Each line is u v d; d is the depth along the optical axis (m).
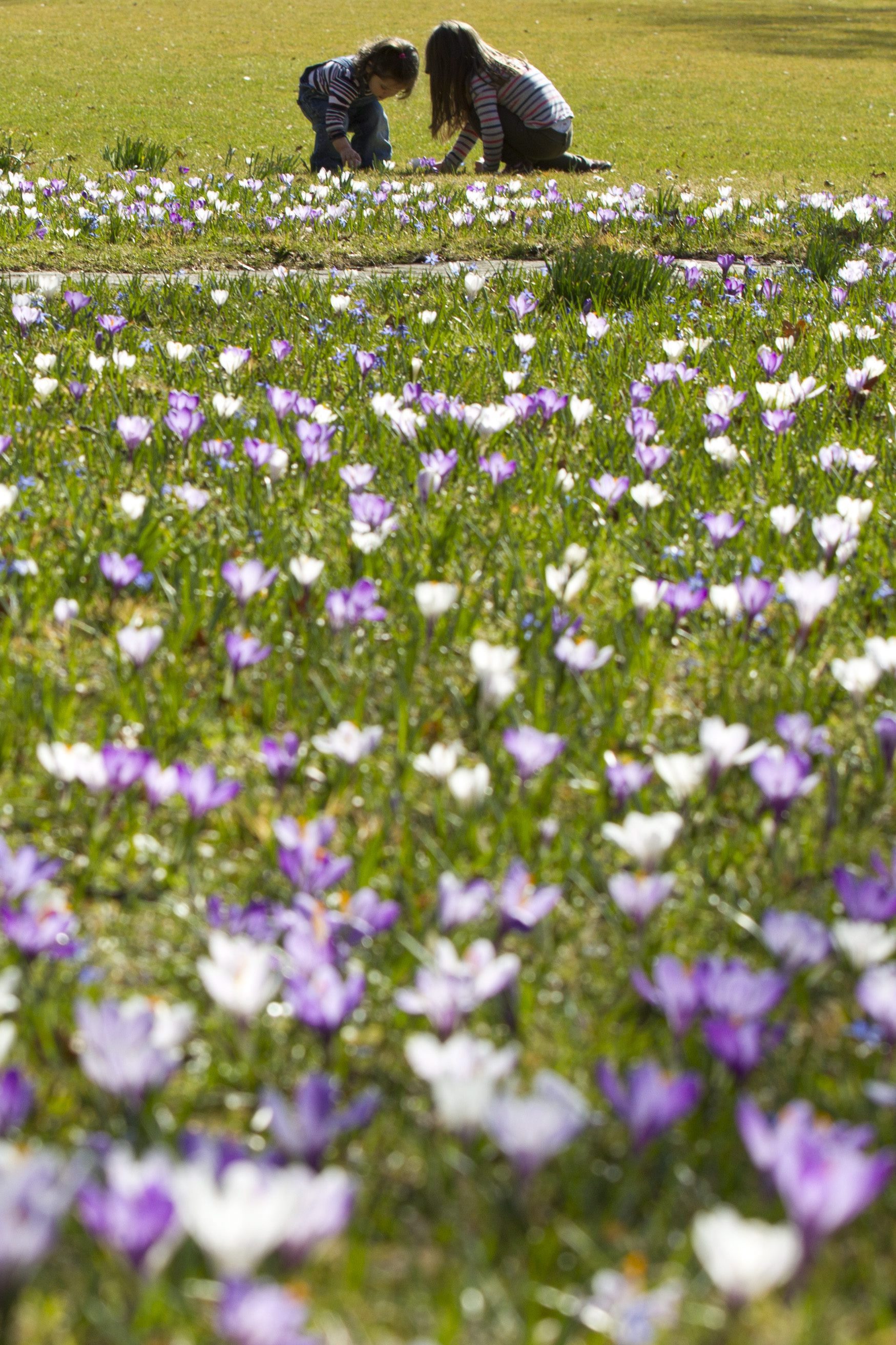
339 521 3.89
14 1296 1.23
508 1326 1.47
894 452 4.71
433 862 2.36
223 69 26.20
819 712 2.93
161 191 9.99
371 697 2.97
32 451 4.31
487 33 34.72
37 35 32.06
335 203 10.16
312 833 2.08
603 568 3.71
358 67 12.54
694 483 4.32
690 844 2.43
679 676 3.13
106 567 3.16
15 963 2.03
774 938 1.90
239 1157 1.53
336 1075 1.85
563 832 2.46
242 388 5.32
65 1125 1.74
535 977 2.11
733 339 6.38
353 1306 1.49
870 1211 1.62
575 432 4.85
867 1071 1.89
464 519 3.89
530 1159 1.46
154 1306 1.43
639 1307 1.39
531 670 2.98
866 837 2.52
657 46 32.69
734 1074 1.72
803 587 2.99
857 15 41.50
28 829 2.46
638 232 9.11
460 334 6.34
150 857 2.38
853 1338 1.46
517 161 13.30
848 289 7.19
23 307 5.71
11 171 12.08
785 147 16.92
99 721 2.68
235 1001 1.72
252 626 3.23
